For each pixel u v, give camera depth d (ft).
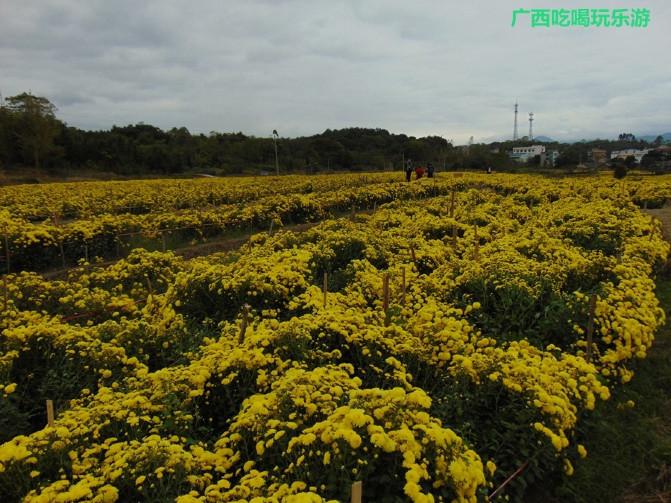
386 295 20.03
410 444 9.75
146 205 69.62
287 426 11.22
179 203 73.87
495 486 12.59
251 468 11.23
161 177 202.28
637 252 31.19
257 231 54.85
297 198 62.69
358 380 13.28
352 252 32.68
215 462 11.14
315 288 23.20
